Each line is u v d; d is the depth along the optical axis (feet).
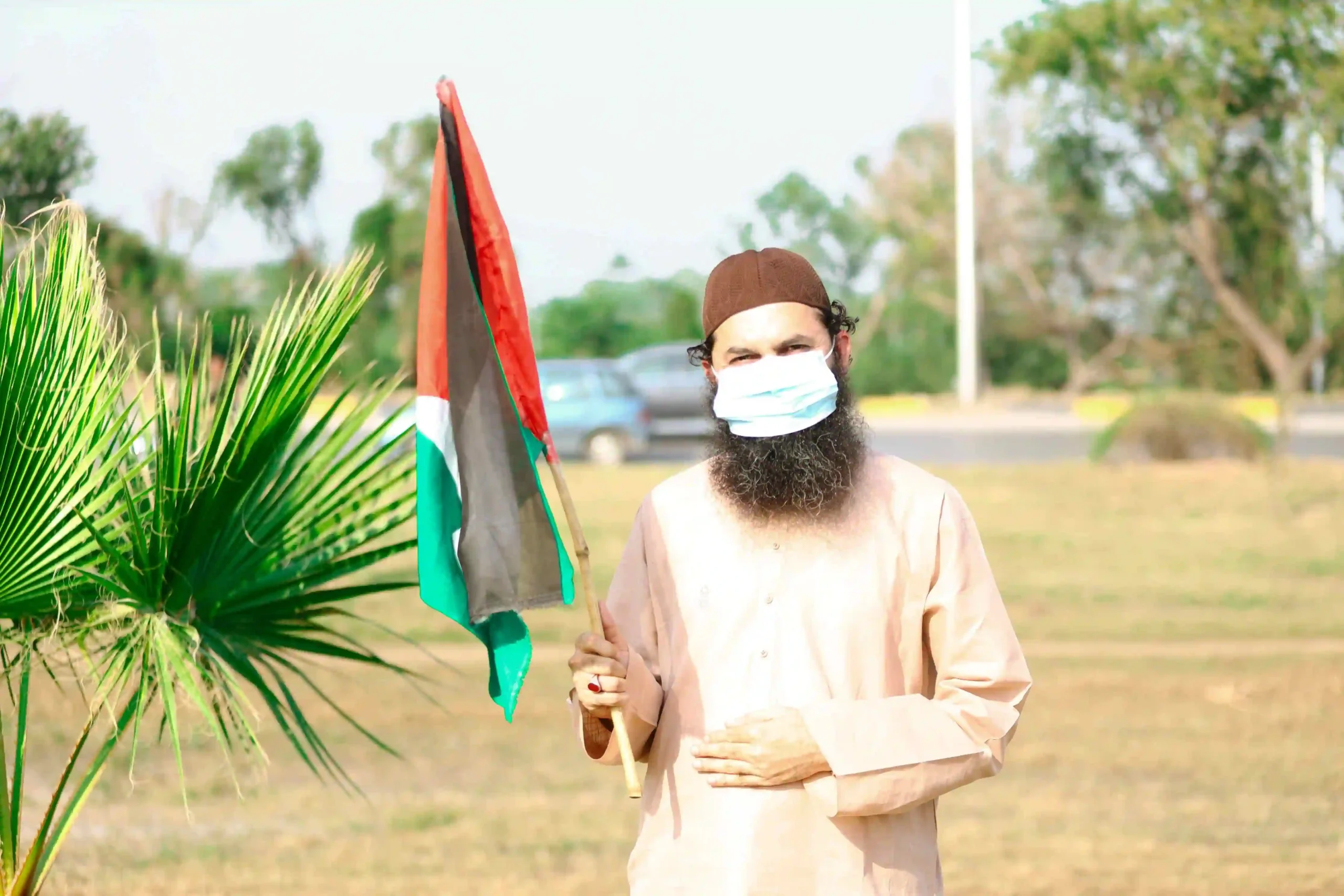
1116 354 120.16
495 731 25.21
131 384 11.01
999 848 18.51
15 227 10.69
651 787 8.14
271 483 11.01
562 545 8.11
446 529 8.20
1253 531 44.21
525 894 16.93
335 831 19.43
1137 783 21.56
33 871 10.91
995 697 7.89
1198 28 63.52
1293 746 23.48
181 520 10.44
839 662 7.86
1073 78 67.36
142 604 10.38
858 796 7.57
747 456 8.02
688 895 7.77
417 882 17.38
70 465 10.23
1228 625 32.99
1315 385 99.86
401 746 24.23
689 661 8.04
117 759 22.95
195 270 111.45
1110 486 52.75
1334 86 62.28
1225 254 72.23
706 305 8.34
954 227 135.23
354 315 10.76
